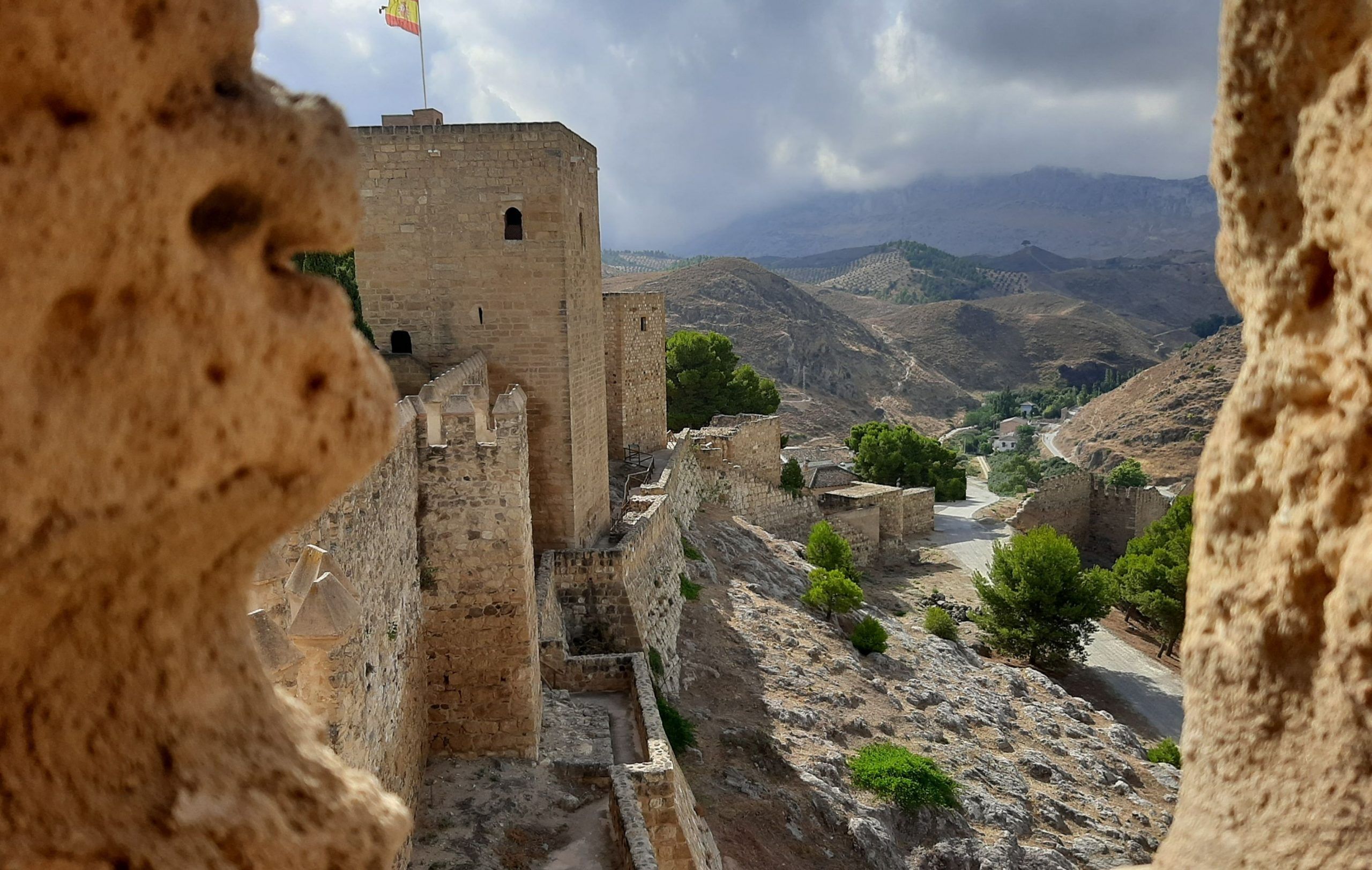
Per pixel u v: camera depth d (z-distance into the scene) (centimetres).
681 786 1723
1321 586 333
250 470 334
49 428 272
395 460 1386
